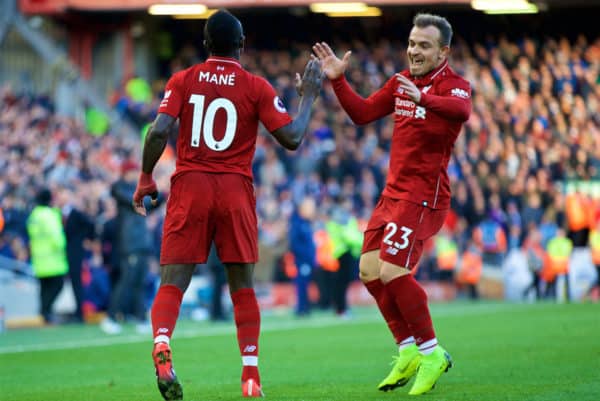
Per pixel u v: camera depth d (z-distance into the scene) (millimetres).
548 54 81688
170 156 65000
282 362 24453
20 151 56812
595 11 86438
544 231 59562
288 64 82062
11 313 41031
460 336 30516
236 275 16281
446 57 17297
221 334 34625
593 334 29781
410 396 16516
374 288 17484
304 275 45812
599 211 59781
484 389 17391
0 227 43031
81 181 50750
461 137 68500
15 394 18594
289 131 16109
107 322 37844
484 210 64188
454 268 59656
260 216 57938
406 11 80062
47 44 76062
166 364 15000
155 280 45969
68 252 41312
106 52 80875
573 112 76688
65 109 73938
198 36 85000
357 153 66938
